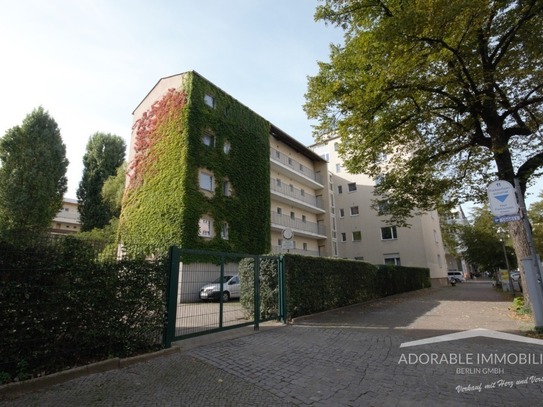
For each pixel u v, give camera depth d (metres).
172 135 21.16
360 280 15.09
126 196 23.06
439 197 13.81
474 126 11.88
